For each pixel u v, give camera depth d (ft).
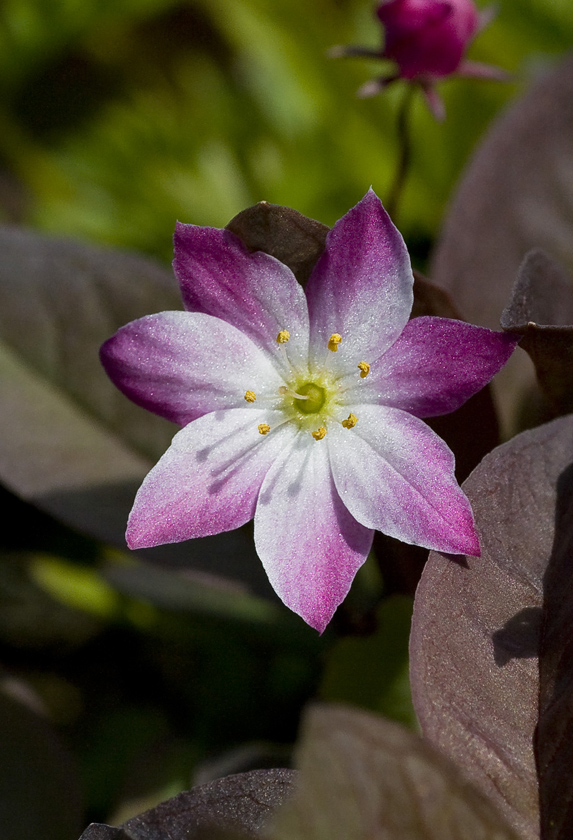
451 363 0.32
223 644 0.40
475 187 0.38
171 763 0.37
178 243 0.32
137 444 0.37
